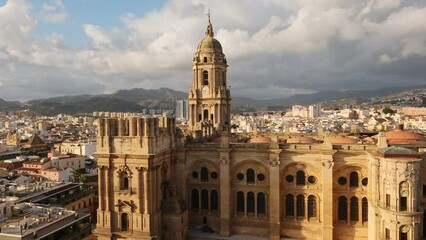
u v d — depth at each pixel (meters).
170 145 88.94
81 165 179.00
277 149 83.31
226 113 117.81
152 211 80.56
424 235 70.31
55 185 126.44
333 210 82.38
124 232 81.12
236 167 87.69
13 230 78.94
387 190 68.00
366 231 80.81
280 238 84.50
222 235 86.69
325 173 81.25
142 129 79.81
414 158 66.19
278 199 83.75
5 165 161.25
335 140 89.00
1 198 102.00
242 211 88.12
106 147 82.00
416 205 66.06
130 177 80.88
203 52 115.69
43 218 87.81
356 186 81.69
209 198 89.62
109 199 82.12
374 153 74.56
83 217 94.75
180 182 90.81
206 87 116.06
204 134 105.88
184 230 86.62
